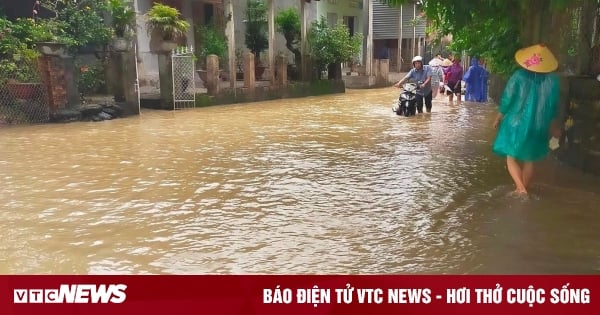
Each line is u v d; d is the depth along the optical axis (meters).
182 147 9.48
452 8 8.29
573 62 8.68
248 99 18.56
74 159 8.39
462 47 12.95
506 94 6.05
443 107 16.70
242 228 5.11
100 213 5.59
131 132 11.31
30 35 13.08
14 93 12.51
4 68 12.37
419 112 14.88
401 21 29.62
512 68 9.86
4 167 7.81
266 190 6.50
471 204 5.85
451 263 4.27
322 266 4.22
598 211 5.55
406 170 7.56
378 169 7.64
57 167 7.81
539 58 5.90
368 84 27.09
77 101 13.27
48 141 10.12
